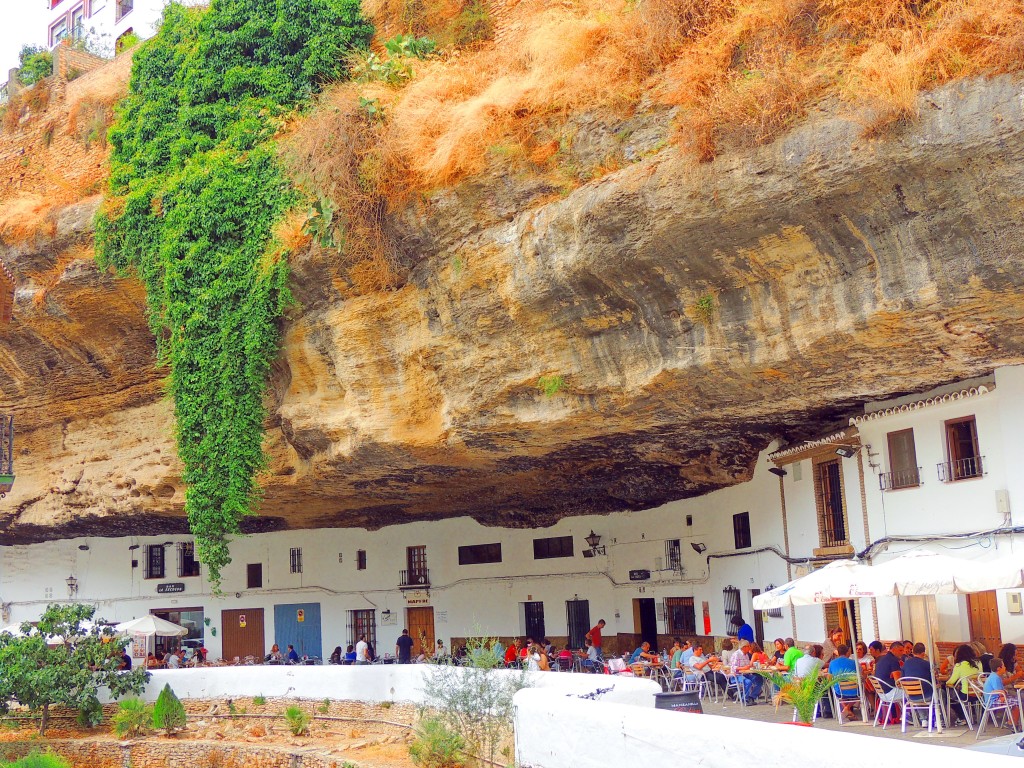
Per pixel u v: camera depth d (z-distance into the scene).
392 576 30.67
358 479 22.23
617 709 10.06
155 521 28.89
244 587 32.19
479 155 16.39
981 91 10.83
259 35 22.66
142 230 22.89
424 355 18.20
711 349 14.34
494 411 17.44
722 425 17.42
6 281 25.62
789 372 14.15
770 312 13.65
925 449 15.25
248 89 22.56
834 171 11.95
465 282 16.95
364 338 19.12
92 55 30.48
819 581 13.41
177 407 22.06
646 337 15.15
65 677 21.75
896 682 13.25
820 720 14.46
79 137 27.48
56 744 20.95
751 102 12.59
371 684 20.00
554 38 16.44
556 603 27.97
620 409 16.12
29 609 33.66
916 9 11.94
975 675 12.53
